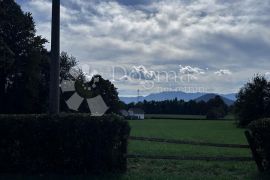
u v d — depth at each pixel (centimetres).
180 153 2209
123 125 1349
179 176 1318
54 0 1417
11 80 6144
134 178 1257
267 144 1360
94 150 1330
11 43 6012
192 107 19688
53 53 1414
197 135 5156
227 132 6009
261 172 1383
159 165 1608
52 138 1336
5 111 6109
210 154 2170
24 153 1338
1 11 5731
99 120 1333
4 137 1333
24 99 6112
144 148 2538
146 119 14712
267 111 7456
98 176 1282
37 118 1341
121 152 1356
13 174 1309
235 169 1525
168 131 6262
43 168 1341
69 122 1333
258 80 7512
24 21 6084
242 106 7669
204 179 1281
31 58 6134
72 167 1336
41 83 6500
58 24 1421
